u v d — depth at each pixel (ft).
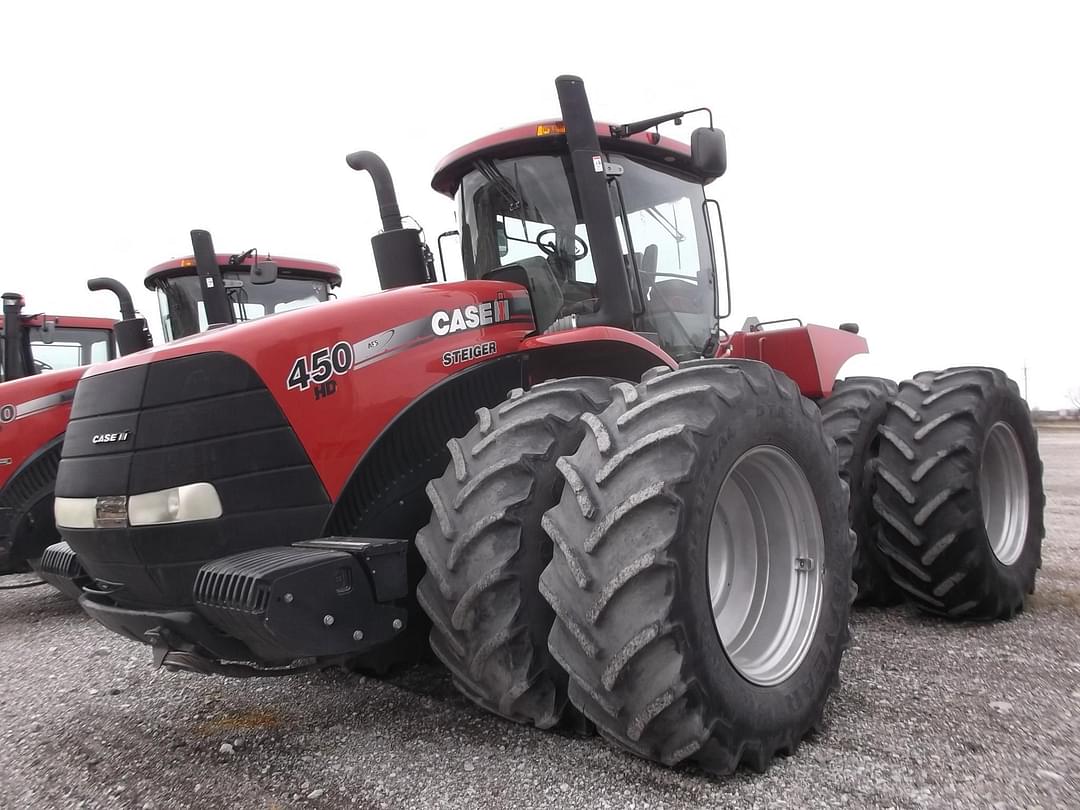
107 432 7.34
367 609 6.72
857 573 11.43
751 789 6.31
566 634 6.49
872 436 11.86
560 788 6.41
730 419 6.76
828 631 7.70
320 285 21.45
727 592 7.77
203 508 6.91
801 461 7.68
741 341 12.76
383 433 7.63
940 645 9.96
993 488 12.09
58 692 9.93
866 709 7.89
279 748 7.60
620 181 10.58
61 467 7.87
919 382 11.69
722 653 6.44
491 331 8.63
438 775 6.77
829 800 6.09
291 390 7.22
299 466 7.22
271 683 9.49
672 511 6.16
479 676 7.04
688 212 11.74
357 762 7.13
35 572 14.56
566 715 7.32
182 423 7.04
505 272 9.61
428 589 7.18
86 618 14.73
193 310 20.56
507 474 6.93
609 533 6.24
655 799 6.18
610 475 6.39
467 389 8.38
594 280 10.23
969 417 10.78
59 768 7.56
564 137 9.98
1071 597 12.32
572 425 7.22
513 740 7.37
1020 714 7.62
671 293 11.27
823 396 12.40
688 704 6.15
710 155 9.49
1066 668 8.98
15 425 14.23
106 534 7.23
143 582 7.21
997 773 6.42
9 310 20.58
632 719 6.28
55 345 22.86
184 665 7.20
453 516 7.00
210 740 7.91
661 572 6.07
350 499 7.54
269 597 6.09
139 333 16.61
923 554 10.74
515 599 6.79
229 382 7.06
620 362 9.28
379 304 7.89
